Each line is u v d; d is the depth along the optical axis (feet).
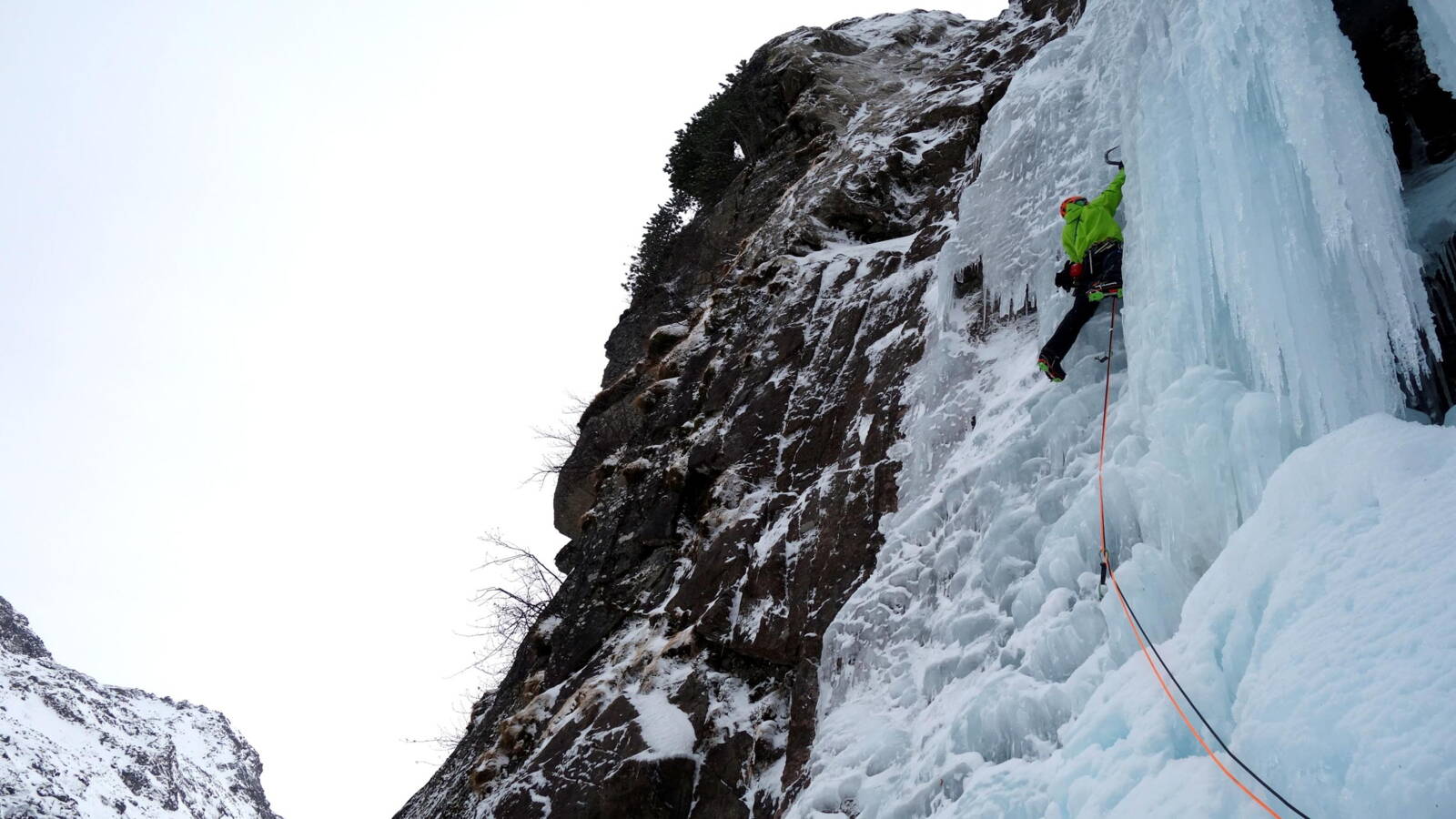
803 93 71.15
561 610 43.83
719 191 80.69
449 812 38.81
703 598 33.55
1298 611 11.84
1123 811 12.27
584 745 32.01
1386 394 13.80
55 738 260.01
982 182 29.89
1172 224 17.52
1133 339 19.24
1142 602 15.71
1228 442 15.37
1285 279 14.76
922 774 19.06
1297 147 14.64
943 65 70.79
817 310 41.29
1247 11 15.85
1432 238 16.52
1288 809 10.30
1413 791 9.05
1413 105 19.53
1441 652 9.82
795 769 25.25
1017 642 18.69
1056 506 20.45
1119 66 24.35
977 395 26.76
